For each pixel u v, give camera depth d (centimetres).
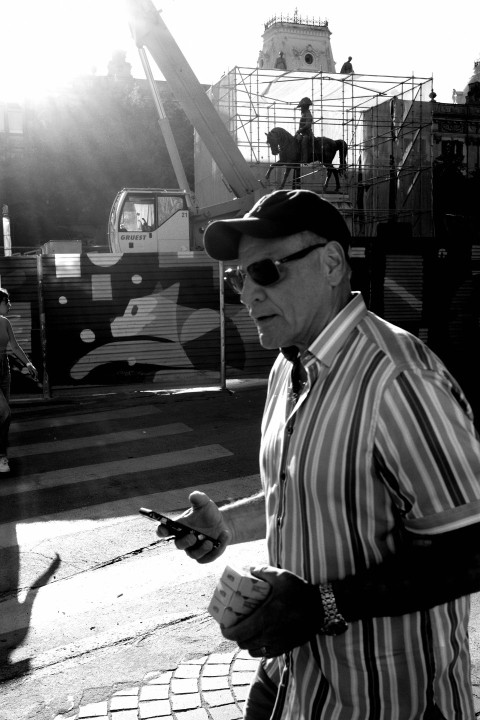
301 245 153
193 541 180
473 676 322
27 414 1041
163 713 314
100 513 607
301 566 147
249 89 2397
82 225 3666
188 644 386
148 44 1512
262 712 180
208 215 1859
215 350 1206
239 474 701
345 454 140
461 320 1287
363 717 143
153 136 3634
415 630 141
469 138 3159
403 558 133
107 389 1173
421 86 2373
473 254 1285
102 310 1162
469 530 131
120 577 482
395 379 137
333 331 148
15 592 466
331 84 2486
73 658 378
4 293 774
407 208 2373
